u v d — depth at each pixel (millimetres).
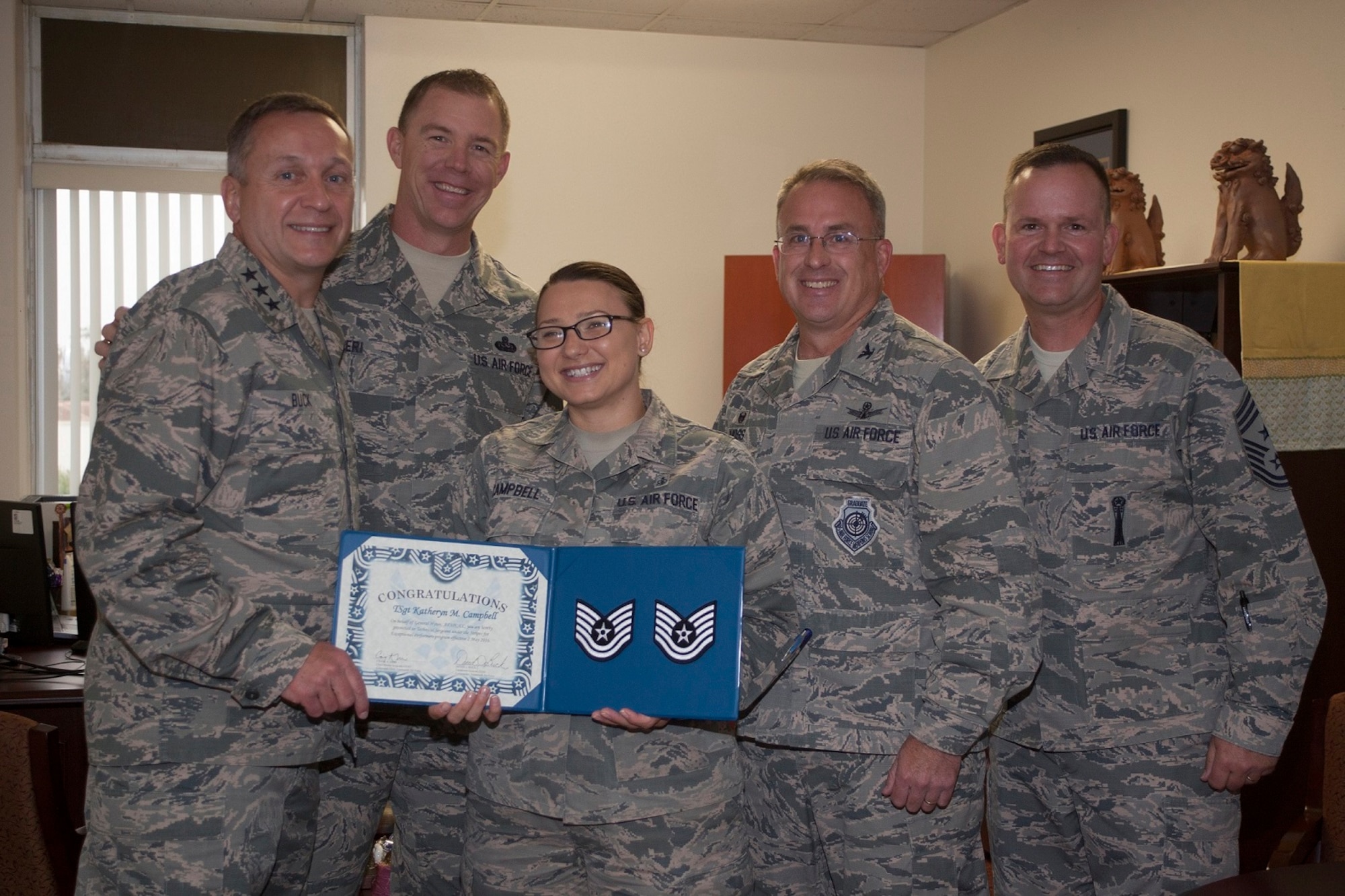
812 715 1933
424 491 2148
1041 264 2033
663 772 1724
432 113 2201
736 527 1817
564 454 1868
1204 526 1946
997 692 1797
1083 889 2070
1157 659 1942
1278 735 1841
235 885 1632
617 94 5375
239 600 1629
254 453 1701
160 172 5250
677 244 5473
